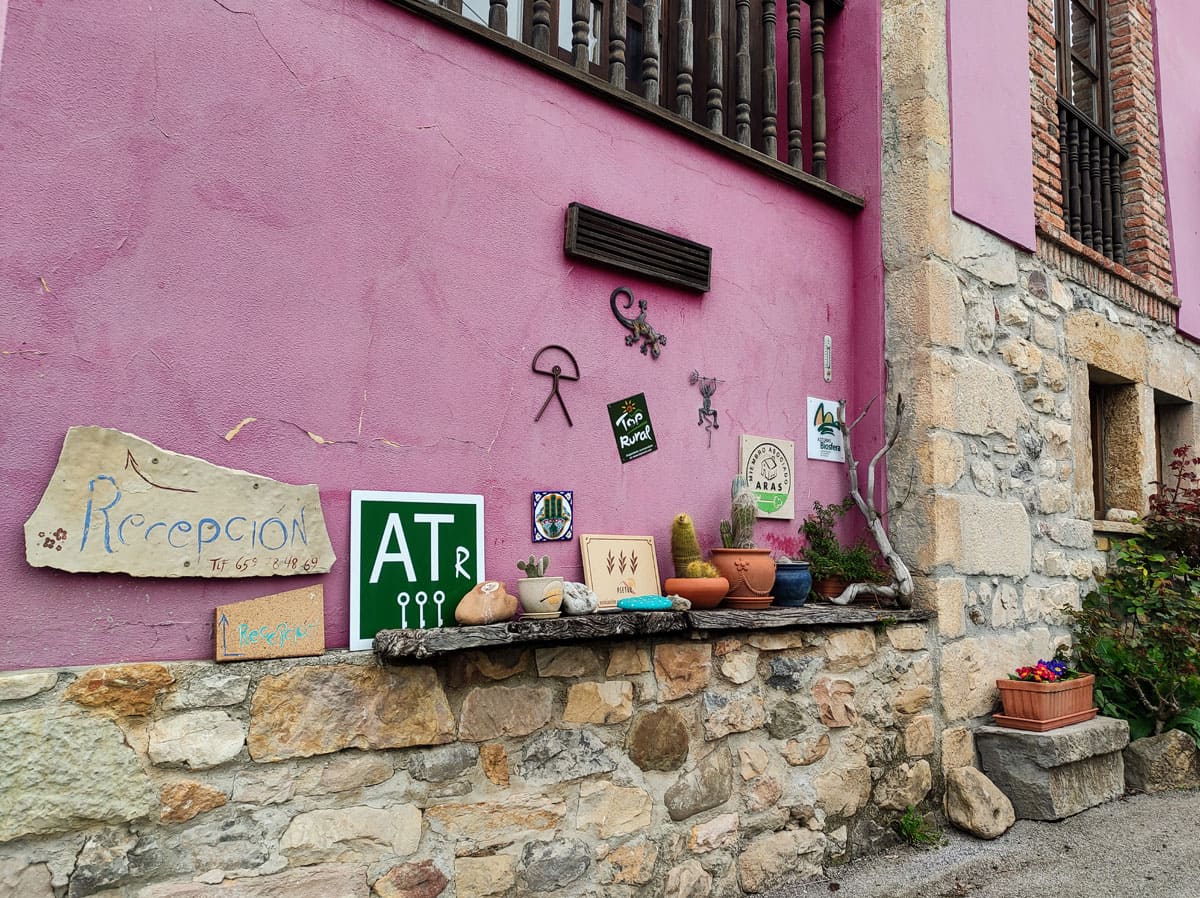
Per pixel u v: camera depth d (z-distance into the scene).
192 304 2.14
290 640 2.15
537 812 2.46
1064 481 4.59
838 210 4.04
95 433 1.95
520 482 2.75
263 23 2.30
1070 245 4.80
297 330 2.31
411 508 2.46
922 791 3.54
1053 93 5.01
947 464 3.79
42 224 1.94
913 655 3.58
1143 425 5.31
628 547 2.99
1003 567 4.07
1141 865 3.20
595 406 2.98
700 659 2.89
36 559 1.85
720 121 3.50
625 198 3.14
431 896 2.24
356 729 2.18
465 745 2.36
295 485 2.24
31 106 1.94
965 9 4.25
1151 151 5.86
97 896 1.82
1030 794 3.66
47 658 1.87
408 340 2.52
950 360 3.87
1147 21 6.02
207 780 1.97
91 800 1.82
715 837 2.85
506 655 2.46
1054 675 3.90
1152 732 4.32
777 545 3.59
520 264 2.81
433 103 2.63
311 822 2.09
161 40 2.13
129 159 2.07
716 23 3.52
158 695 1.93
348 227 2.42
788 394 3.70
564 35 3.54
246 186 2.25
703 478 3.31
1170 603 4.56
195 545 2.06
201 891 1.93
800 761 3.13
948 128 4.05
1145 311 5.52
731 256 3.52
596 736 2.61
